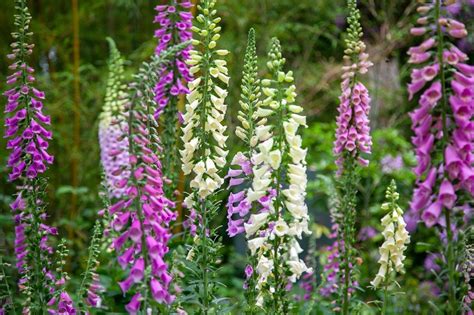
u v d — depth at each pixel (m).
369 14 11.15
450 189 3.29
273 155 3.70
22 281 4.38
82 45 11.36
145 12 11.10
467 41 8.76
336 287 5.09
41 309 4.27
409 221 8.45
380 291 5.40
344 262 4.93
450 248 3.49
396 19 11.15
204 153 4.23
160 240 3.32
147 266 3.27
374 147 9.07
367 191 8.23
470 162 3.37
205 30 4.26
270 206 3.95
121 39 11.26
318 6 11.23
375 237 8.24
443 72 3.30
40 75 10.02
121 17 11.37
